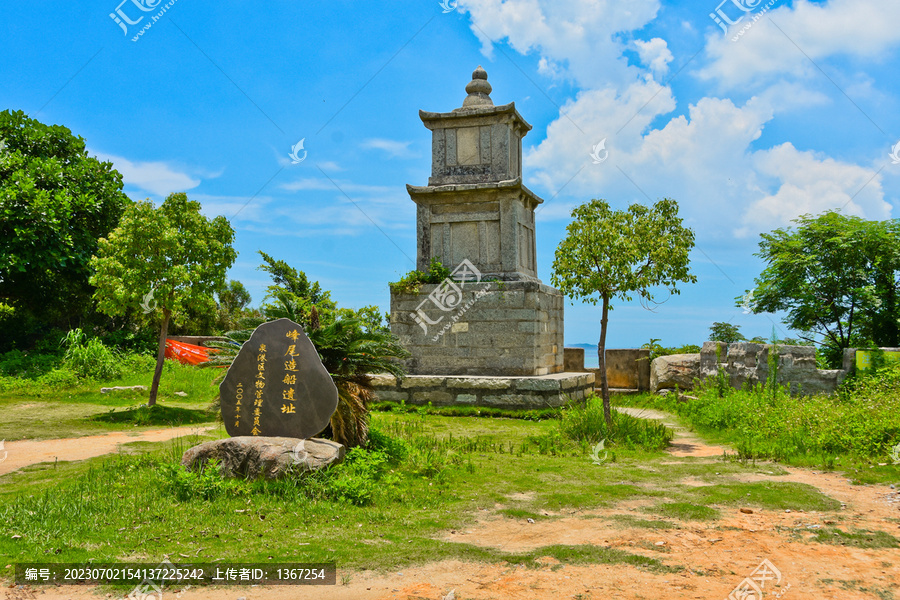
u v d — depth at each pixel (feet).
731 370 52.42
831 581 14.96
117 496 21.16
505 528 19.36
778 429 34.78
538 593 14.08
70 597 13.56
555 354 57.77
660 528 19.17
